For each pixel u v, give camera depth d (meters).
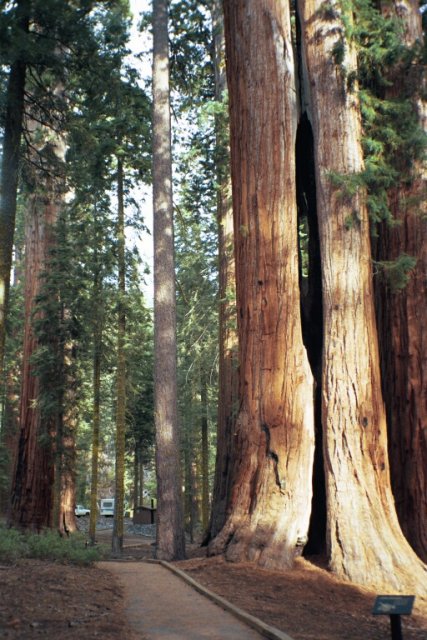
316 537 12.08
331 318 11.95
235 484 12.02
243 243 12.66
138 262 21.86
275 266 12.20
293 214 12.44
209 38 21.94
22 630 6.04
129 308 20.89
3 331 13.62
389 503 11.19
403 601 5.82
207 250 26.16
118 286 21.14
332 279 12.05
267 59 12.84
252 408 12.04
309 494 11.42
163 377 15.66
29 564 9.38
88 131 18.62
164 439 15.23
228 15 13.68
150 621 6.94
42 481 21.64
